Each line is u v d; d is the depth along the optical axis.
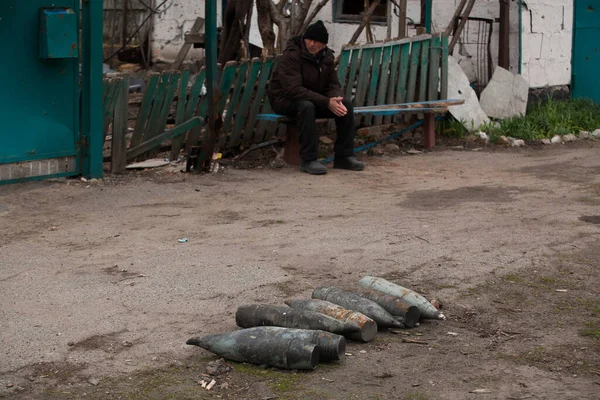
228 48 12.23
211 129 8.63
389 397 3.61
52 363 3.98
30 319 4.56
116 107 8.52
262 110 9.72
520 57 12.57
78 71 8.20
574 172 9.06
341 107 8.84
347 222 6.69
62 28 7.82
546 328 4.42
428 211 7.07
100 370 3.91
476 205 7.30
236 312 4.40
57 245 6.09
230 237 6.27
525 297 4.90
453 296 4.91
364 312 4.40
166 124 9.12
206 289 5.04
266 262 5.58
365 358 4.03
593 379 3.78
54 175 8.20
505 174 8.98
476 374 3.84
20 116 7.86
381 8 13.55
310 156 8.92
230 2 12.20
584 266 5.47
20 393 3.68
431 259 5.62
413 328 4.45
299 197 7.73
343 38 13.78
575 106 13.01
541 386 3.71
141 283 5.16
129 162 8.77
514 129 11.56
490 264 5.50
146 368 3.93
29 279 5.28
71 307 4.75
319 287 4.65
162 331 4.38
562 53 13.50
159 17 15.11
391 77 10.81
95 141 8.30
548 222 6.62
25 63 7.80
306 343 3.87
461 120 11.52
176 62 13.41
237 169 9.12
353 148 9.25
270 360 3.90
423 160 9.91
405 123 10.87
